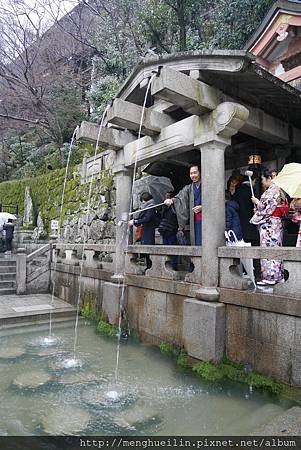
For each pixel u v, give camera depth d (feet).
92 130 20.90
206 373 14.16
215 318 14.46
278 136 18.42
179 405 12.20
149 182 27.50
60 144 63.67
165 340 17.95
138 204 29.17
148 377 14.76
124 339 20.44
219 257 15.34
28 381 14.42
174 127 17.84
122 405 12.27
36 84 64.39
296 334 11.96
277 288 12.84
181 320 16.97
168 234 21.66
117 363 16.51
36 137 78.69
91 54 66.80
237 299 14.07
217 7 42.09
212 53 14.49
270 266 15.26
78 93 65.16
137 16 47.01
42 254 34.04
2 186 67.15
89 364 16.44
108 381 14.37
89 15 68.69
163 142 18.70
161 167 26.61
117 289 21.65
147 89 18.12
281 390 12.21
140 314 20.08
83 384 14.12
